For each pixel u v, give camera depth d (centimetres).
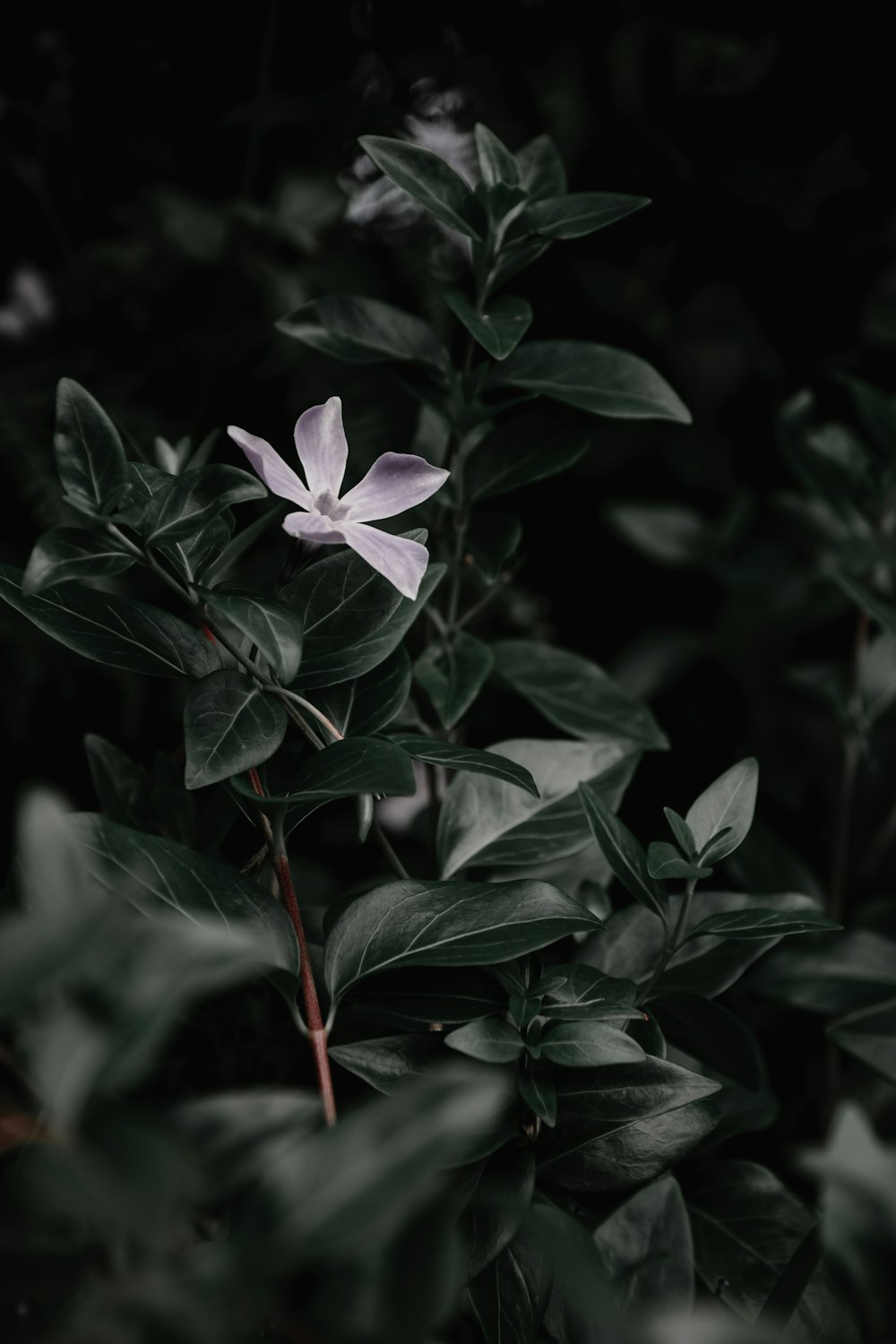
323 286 77
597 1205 55
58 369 79
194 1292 37
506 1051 51
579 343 59
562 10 80
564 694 62
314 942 55
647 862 53
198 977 39
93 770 57
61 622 52
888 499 71
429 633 62
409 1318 40
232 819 59
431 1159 37
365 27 80
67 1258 43
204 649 53
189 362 79
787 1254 55
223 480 51
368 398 77
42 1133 47
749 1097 58
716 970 56
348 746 51
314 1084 57
